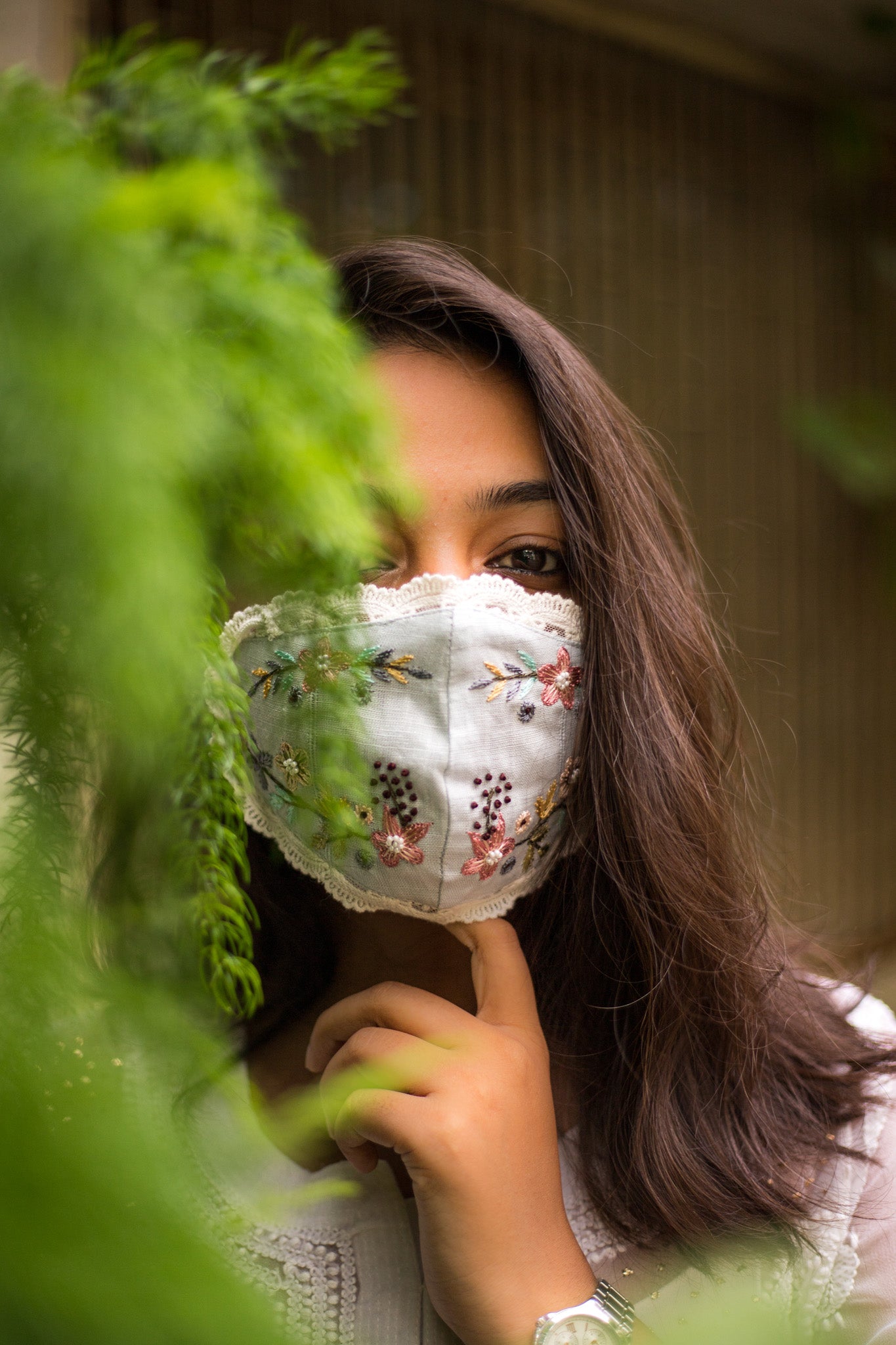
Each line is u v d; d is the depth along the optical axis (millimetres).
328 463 272
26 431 189
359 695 489
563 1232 891
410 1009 938
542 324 1058
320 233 2271
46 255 198
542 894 1139
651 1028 1039
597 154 2916
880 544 3748
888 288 3699
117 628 195
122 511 190
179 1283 206
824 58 3244
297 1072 1085
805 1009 1205
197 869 369
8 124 239
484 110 2621
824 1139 1077
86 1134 219
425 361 992
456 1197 847
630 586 1055
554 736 1045
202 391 248
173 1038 277
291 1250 923
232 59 382
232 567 338
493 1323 840
